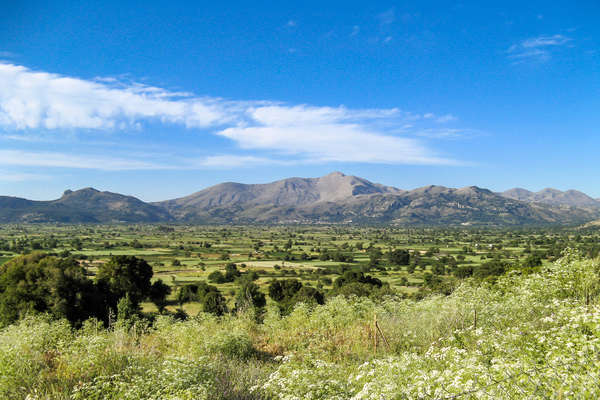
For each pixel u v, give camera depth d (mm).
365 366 5863
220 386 6219
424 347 7785
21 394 6391
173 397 5199
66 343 8570
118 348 8320
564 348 4871
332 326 11070
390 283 71688
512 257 103562
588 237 149125
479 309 8750
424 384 4387
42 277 30094
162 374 6086
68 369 7039
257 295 43031
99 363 7293
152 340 10867
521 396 3730
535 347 5586
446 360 5711
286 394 5191
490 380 4035
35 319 11773
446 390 4234
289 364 6820
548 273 10656
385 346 8305
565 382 3697
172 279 79250
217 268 99562
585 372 3992
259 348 10320
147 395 5652
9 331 9570
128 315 29422
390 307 12586
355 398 4602
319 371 5766
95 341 7746
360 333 9867
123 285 42375
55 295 28797
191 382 5930
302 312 12836
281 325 12336
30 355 7582
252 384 6480
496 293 10859
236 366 7691
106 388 5781
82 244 150750
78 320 28203
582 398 3504
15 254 107000
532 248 128750
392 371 5207
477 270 54781
